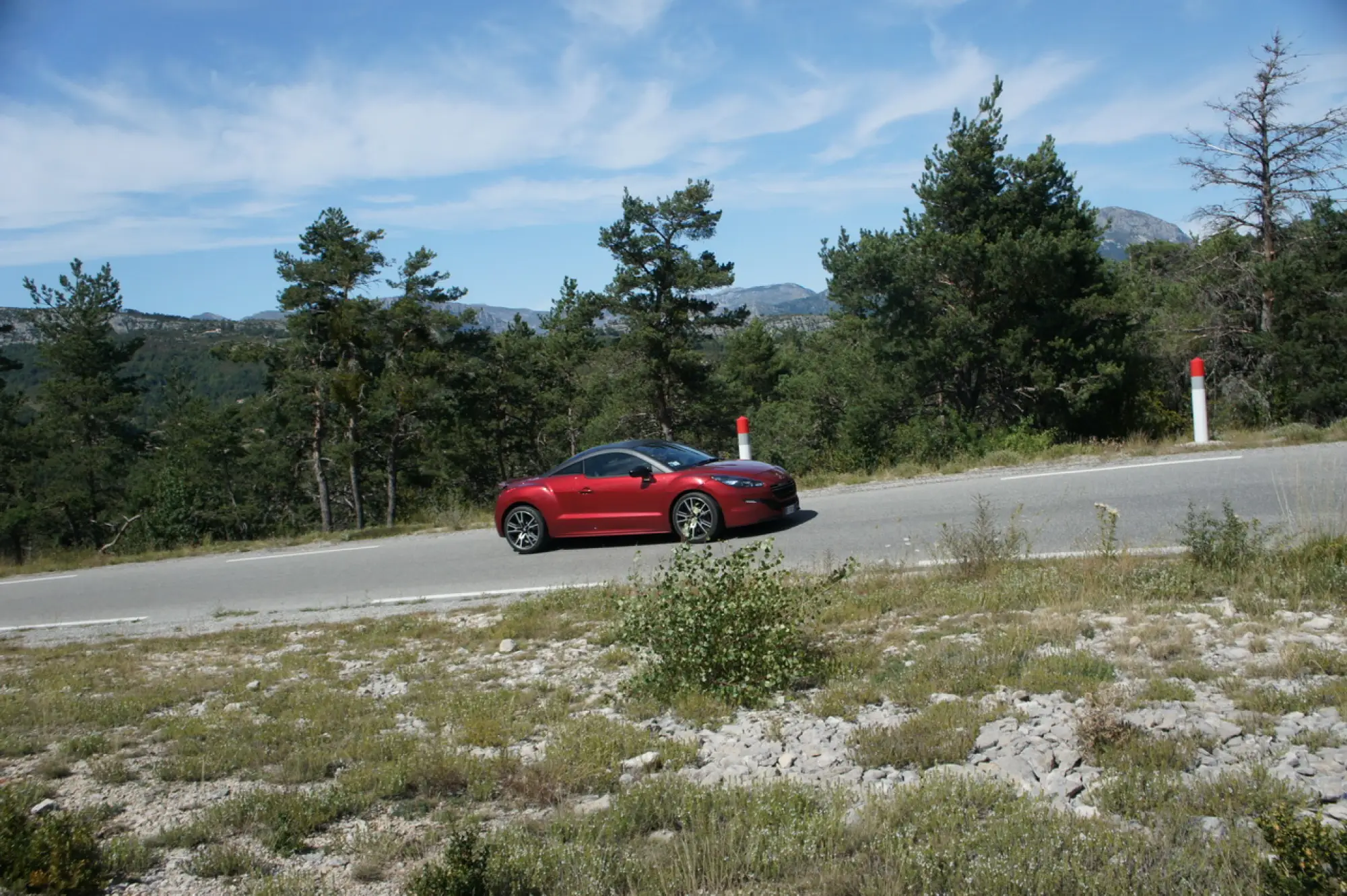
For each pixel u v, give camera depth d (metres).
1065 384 23.45
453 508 18.89
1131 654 5.87
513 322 58.03
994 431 20.47
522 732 5.75
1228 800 3.71
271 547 18.09
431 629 9.02
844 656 6.56
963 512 11.86
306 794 4.91
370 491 55.50
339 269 43.00
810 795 4.24
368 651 8.51
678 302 40.78
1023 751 4.52
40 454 56.66
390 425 46.91
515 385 54.19
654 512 12.36
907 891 3.30
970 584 8.18
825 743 5.11
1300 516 9.00
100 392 57.34
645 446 13.08
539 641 8.22
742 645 6.21
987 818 3.82
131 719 6.82
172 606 12.64
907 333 25.44
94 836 4.41
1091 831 3.53
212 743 5.96
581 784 4.79
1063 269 23.27
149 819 4.75
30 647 10.63
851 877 3.42
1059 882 3.18
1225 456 13.54
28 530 53.44
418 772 5.02
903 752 4.69
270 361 46.06
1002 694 5.43
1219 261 27.64
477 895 3.52
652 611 6.62
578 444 55.88
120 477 58.09
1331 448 13.20
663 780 4.62
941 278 24.92
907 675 5.98
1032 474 14.30
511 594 10.38
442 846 4.18
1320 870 2.88
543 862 3.76
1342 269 25.94
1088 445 16.41
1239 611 6.57
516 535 13.25
